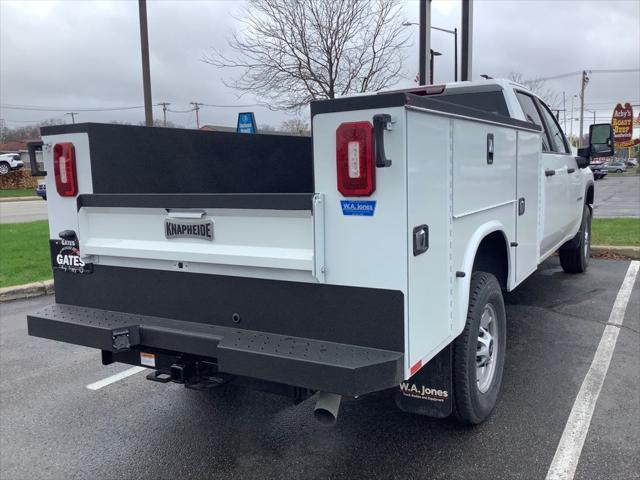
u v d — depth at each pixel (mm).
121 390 4555
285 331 2814
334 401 2756
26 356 5383
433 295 2805
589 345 5082
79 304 3527
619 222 12703
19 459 3545
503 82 4957
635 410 3830
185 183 4141
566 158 6027
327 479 3197
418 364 2682
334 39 12172
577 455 3309
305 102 12977
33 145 3529
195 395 4418
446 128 2863
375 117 2375
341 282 2617
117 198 3209
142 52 13711
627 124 42438
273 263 2711
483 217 3508
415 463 3307
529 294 6824
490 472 3184
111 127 3488
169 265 3129
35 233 13383
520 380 4359
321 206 2580
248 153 4715
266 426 3863
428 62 12227
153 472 3352
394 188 2443
